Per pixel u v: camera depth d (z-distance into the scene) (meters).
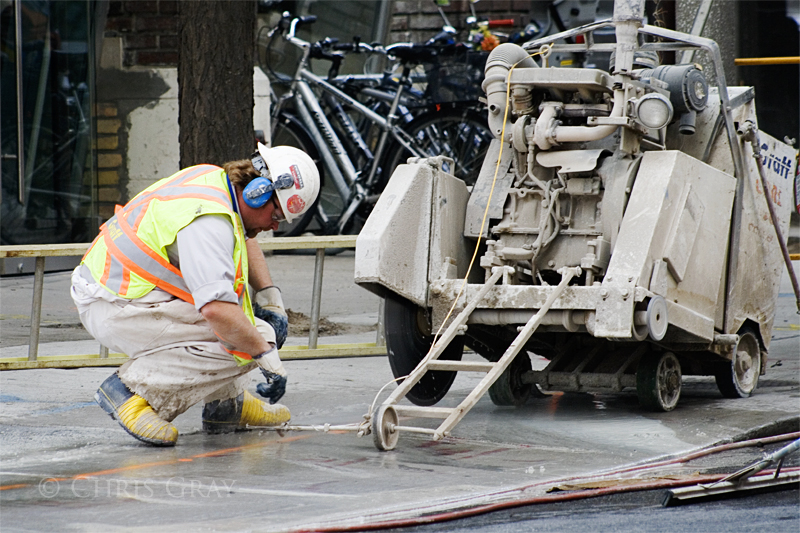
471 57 42.25
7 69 38.31
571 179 17.91
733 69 31.48
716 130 18.89
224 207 14.71
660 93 17.72
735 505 12.43
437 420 17.70
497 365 15.52
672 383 18.17
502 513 12.00
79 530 11.00
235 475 13.55
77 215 42.12
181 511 11.78
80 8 41.59
